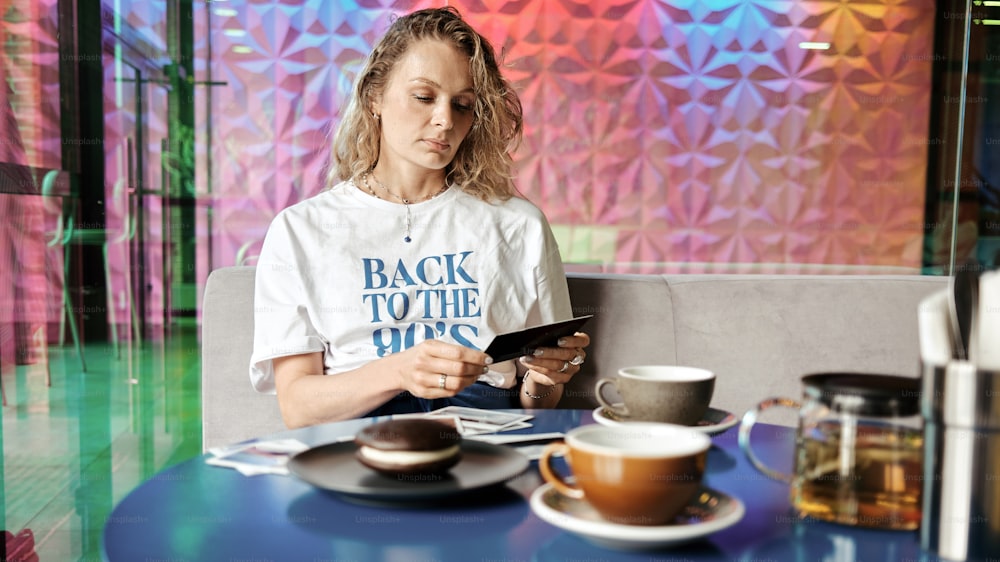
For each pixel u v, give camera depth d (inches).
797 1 184.1
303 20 184.7
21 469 97.0
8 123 134.8
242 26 183.3
